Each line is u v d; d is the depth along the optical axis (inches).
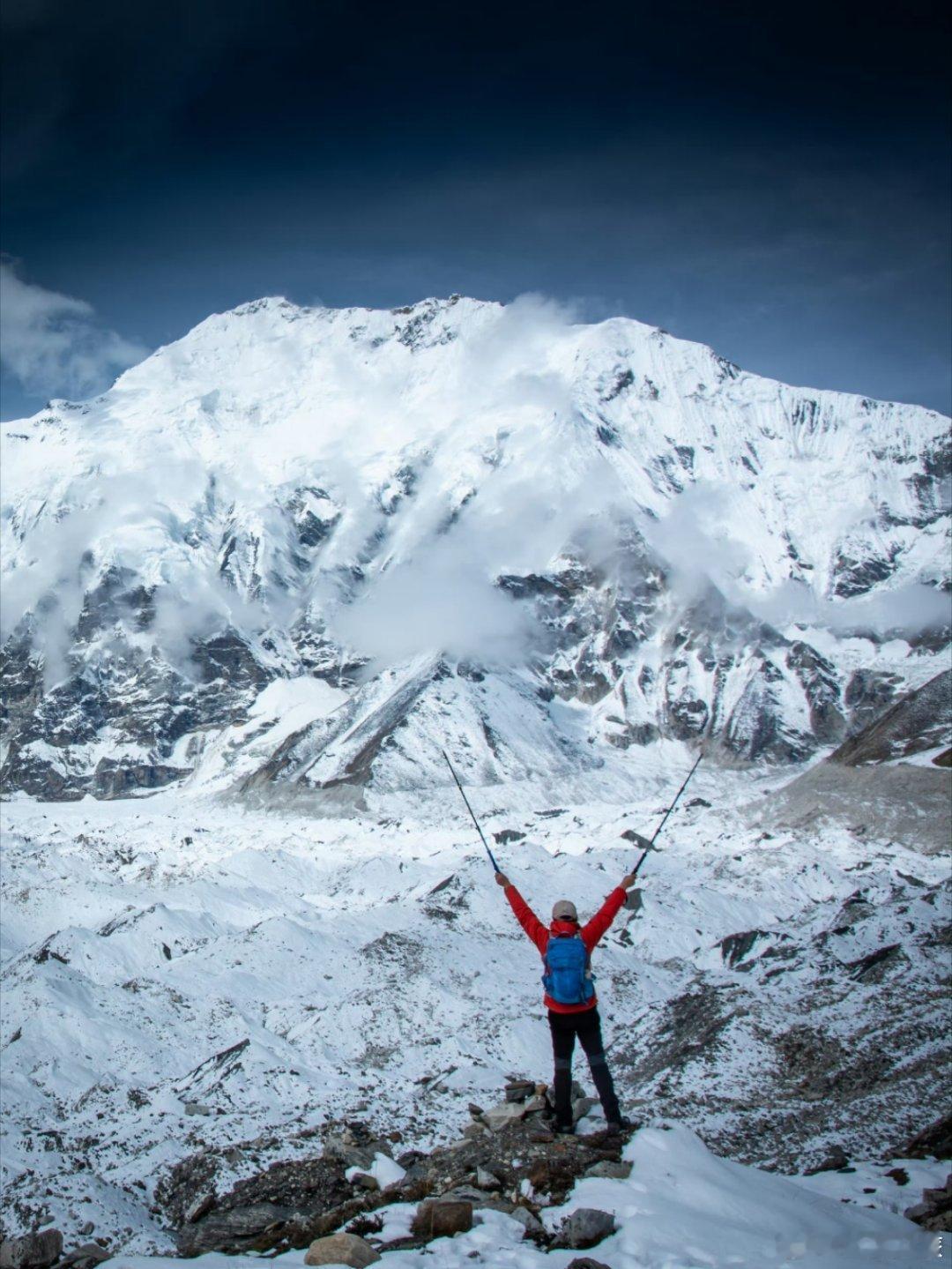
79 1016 3341.5
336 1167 1059.9
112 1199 1932.8
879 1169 816.3
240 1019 3462.1
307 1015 3503.9
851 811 7199.8
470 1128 821.2
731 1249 571.8
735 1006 2684.5
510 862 5743.1
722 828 7593.5
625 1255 554.9
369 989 3599.9
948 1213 629.0
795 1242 582.2
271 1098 2546.8
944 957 2859.3
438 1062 2977.4
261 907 5802.2
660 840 7253.9
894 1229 619.2
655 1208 606.9
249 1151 2057.1
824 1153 1647.4
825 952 3051.2
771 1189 660.1
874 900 3949.3
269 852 6924.2
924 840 6653.5
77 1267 717.3
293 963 4025.6
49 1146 2363.4
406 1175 776.3
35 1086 2918.3
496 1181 690.8
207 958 4111.7
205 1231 959.0
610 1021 3265.3
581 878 5078.7
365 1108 2273.6
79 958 4293.8
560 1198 652.1
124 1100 2753.4
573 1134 736.3
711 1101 2130.9
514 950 4220.0
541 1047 3065.9
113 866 6958.7
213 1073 2738.7
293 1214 963.3
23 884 5861.2
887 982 2733.8
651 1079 2400.3
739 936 3939.5
